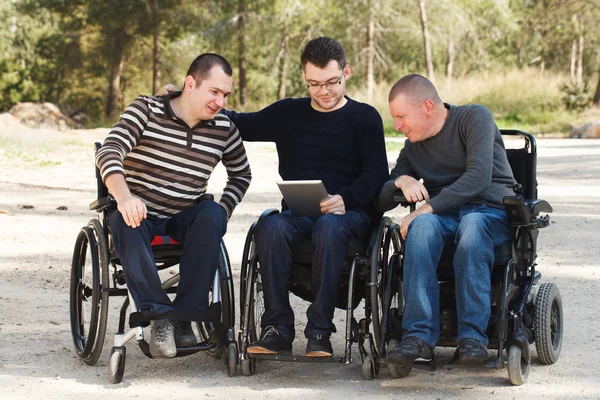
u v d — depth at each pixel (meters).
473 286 4.36
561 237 9.23
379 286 4.76
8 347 5.23
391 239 5.07
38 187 13.01
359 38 44.72
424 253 4.45
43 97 52.12
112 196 4.96
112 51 41.75
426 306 4.38
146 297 4.47
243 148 5.14
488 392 4.38
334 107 5.01
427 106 4.82
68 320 5.94
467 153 4.79
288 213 4.86
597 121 29.25
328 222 4.54
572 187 13.64
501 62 58.28
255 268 4.77
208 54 4.84
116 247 4.56
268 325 4.63
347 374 4.76
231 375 4.68
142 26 39.22
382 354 4.46
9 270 7.51
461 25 45.69
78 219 10.18
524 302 4.66
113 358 4.49
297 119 5.07
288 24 40.91
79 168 15.89
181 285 4.58
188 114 4.86
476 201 4.83
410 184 4.75
